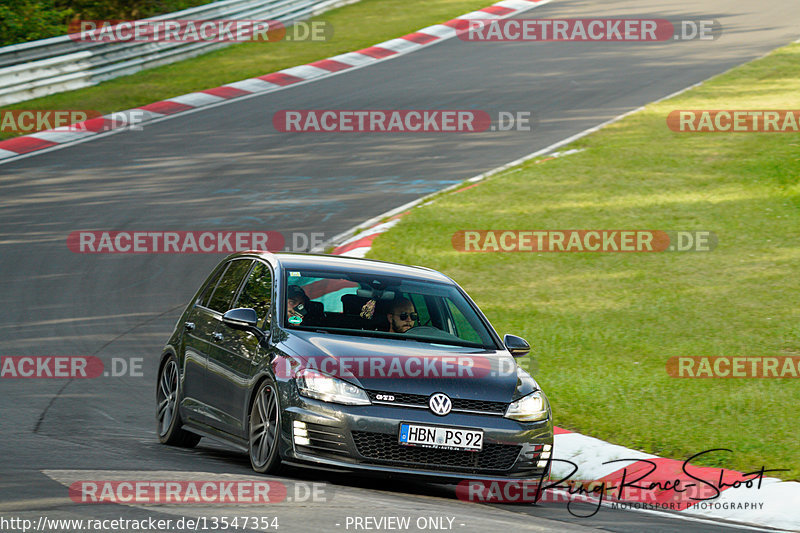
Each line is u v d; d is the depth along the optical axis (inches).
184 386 1213.1
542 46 4857.3
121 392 1551.4
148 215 2640.3
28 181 2901.1
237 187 2903.5
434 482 993.5
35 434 1224.2
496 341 1145.4
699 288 2055.9
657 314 1910.7
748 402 1434.5
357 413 964.0
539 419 1027.3
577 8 5713.6
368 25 5324.8
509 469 998.4
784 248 2278.5
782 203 2600.9
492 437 989.8
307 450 970.7
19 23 4574.3
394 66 4503.0
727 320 1852.9
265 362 1040.8
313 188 2906.0
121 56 4175.7
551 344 1755.7
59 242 2410.2
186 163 3127.5
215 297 1243.2
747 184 2773.1
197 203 2751.0
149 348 1797.5
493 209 2659.9
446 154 3267.7
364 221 2603.3
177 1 5295.3
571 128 3526.1
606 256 2293.3
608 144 3272.6
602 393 1487.5
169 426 1235.2
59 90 3855.8
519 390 1039.0
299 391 981.8
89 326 1892.2
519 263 2256.4
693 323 1847.9
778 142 3127.5
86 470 961.5
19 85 3703.3
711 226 2465.6
